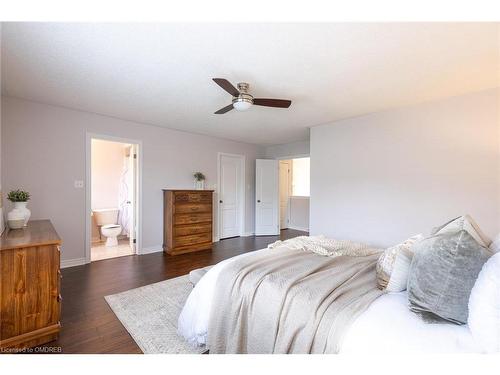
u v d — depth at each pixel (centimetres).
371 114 365
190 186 506
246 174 623
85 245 374
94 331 200
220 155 566
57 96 306
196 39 186
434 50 200
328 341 116
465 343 98
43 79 256
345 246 240
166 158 467
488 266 98
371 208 364
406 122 333
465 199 289
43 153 335
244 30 176
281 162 748
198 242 470
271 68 231
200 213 473
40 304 179
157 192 456
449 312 109
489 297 93
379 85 268
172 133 476
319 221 426
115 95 301
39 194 332
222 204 576
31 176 326
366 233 369
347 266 186
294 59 215
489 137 275
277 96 300
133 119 407
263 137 553
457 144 295
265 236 621
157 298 261
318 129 432
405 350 97
